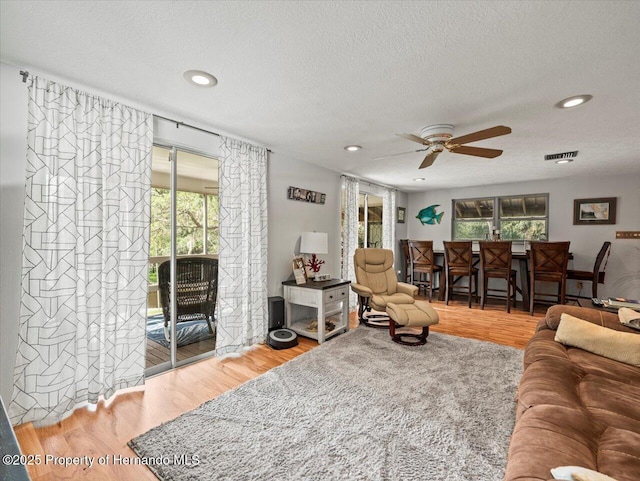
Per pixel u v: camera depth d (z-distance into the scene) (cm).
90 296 207
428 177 514
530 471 95
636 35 148
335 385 236
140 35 153
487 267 489
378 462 155
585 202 504
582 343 198
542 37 151
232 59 173
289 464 154
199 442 170
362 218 554
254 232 325
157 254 269
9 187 184
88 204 207
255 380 244
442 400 214
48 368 188
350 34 150
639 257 468
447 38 153
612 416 127
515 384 238
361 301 412
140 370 232
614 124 267
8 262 184
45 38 155
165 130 259
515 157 381
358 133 295
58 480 146
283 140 318
